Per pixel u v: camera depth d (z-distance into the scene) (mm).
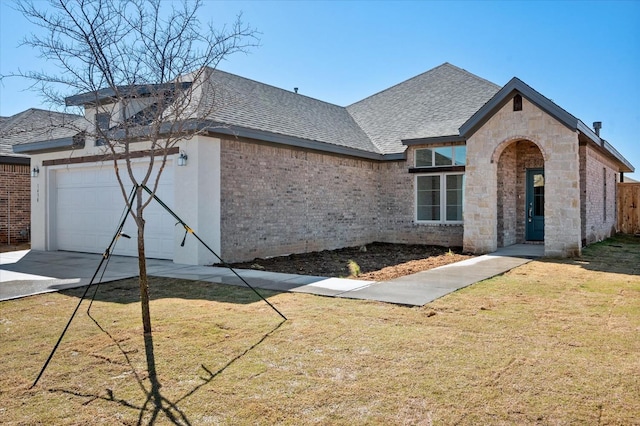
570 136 12070
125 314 6527
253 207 12375
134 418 3484
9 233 17453
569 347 4867
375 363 4449
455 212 15984
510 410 3482
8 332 5762
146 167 12734
